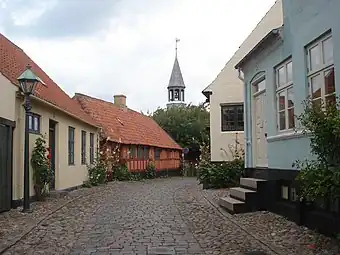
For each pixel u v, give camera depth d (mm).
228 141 21438
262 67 11648
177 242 7910
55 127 16578
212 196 15484
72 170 18812
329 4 7711
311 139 7180
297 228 8547
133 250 7305
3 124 11203
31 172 13570
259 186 11148
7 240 7883
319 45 8266
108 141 26078
